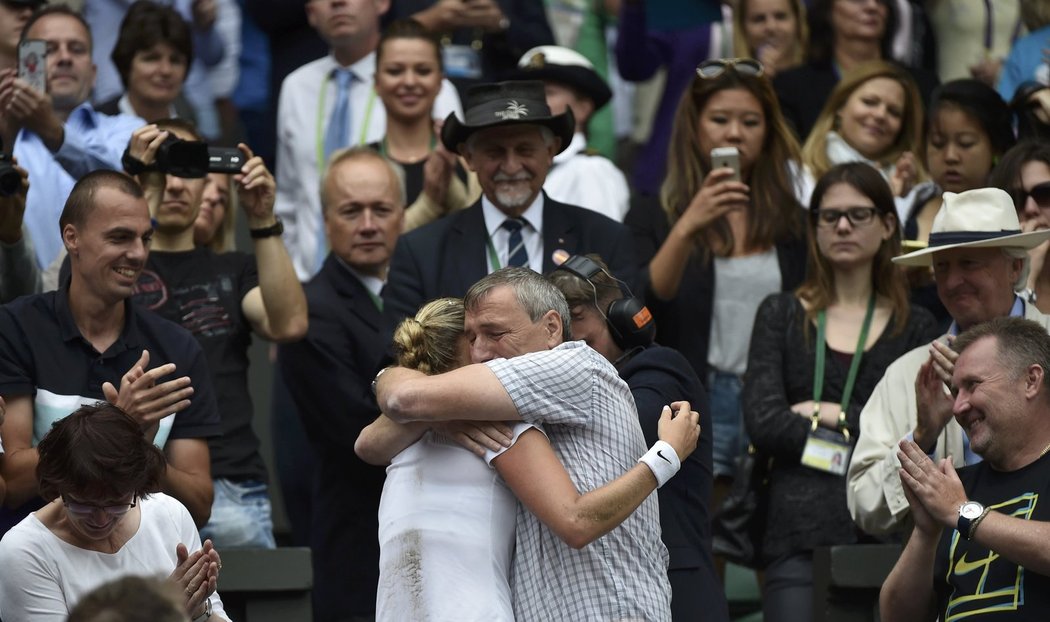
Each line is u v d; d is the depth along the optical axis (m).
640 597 18.28
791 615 24.66
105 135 28.36
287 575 24.14
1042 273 24.89
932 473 19.72
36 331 22.12
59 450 18.70
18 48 27.31
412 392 18.05
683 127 28.84
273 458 30.77
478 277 24.67
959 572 19.94
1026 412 19.80
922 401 21.52
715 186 26.66
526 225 25.09
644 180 36.19
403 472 18.72
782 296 26.33
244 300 25.66
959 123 29.02
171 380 22.45
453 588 18.12
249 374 31.86
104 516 18.84
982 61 36.00
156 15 30.95
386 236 26.95
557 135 25.39
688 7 35.81
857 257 25.95
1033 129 29.09
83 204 22.08
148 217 22.36
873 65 30.83
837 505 24.94
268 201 24.92
